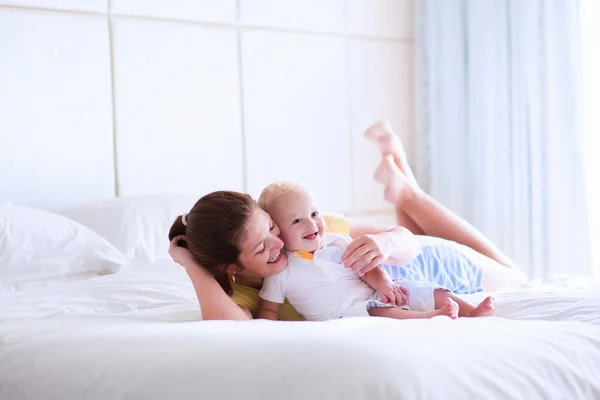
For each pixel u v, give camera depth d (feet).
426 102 12.37
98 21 9.54
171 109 10.11
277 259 5.28
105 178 9.61
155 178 10.00
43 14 9.15
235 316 5.11
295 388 3.45
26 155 9.05
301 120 11.23
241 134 10.68
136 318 5.41
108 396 3.86
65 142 9.31
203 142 10.36
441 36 12.17
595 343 4.16
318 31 11.38
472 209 12.03
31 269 7.06
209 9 10.37
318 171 11.40
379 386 3.34
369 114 11.95
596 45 10.64
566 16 10.57
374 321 4.53
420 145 12.43
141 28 9.86
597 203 10.67
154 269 7.51
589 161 10.74
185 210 8.79
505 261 8.13
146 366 3.89
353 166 11.77
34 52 9.10
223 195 5.15
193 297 6.45
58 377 4.18
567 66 10.61
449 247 6.87
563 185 10.71
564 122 10.66
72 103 9.36
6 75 8.93
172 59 10.09
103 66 9.58
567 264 10.70
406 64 12.41
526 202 11.14
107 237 8.16
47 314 5.81
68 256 7.27
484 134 11.68
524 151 11.14
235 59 10.60
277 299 5.37
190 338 4.10
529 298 5.22
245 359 3.69
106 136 9.61
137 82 9.84
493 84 11.55
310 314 5.39
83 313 5.76
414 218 8.43
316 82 11.37
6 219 7.29
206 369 3.71
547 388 3.69
